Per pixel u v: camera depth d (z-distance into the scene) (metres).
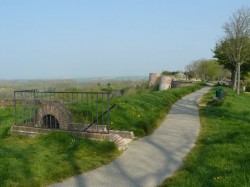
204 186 6.98
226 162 8.72
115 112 14.55
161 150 10.61
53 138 10.80
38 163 8.37
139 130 12.91
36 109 14.14
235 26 40.91
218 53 51.00
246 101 31.05
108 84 69.75
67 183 7.61
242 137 11.56
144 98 21.08
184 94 33.50
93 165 8.82
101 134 10.84
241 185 6.79
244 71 52.75
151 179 7.92
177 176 7.89
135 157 9.82
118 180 7.86
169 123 15.60
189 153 10.17
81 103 16.34
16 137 12.11
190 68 105.19
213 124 15.08
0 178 7.32
